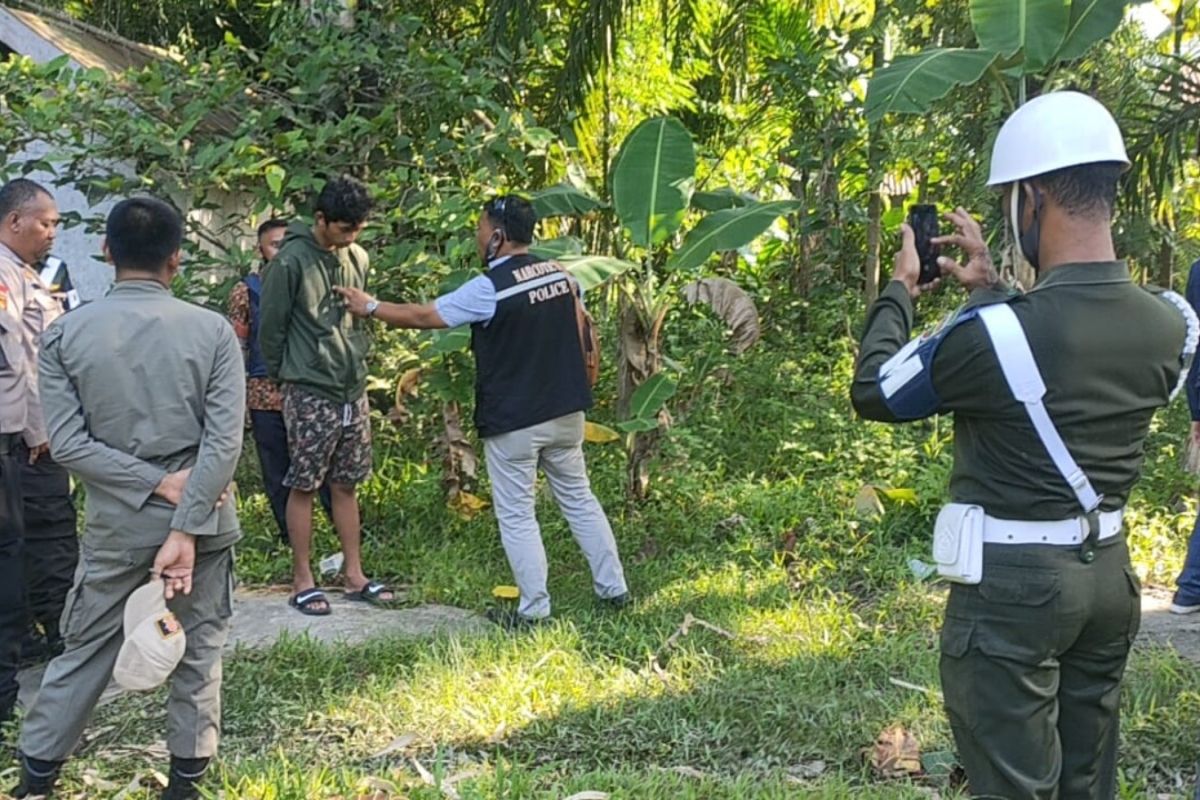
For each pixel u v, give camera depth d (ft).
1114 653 7.82
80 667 10.67
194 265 19.75
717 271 31.14
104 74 19.62
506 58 23.07
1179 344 7.63
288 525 16.69
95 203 19.22
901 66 16.60
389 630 15.85
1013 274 14.21
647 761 12.03
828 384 25.62
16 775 11.68
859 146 27.84
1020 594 7.31
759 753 12.05
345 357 16.43
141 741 12.73
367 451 17.24
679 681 13.73
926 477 20.10
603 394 26.40
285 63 21.52
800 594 16.81
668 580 17.44
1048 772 7.51
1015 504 7.35
